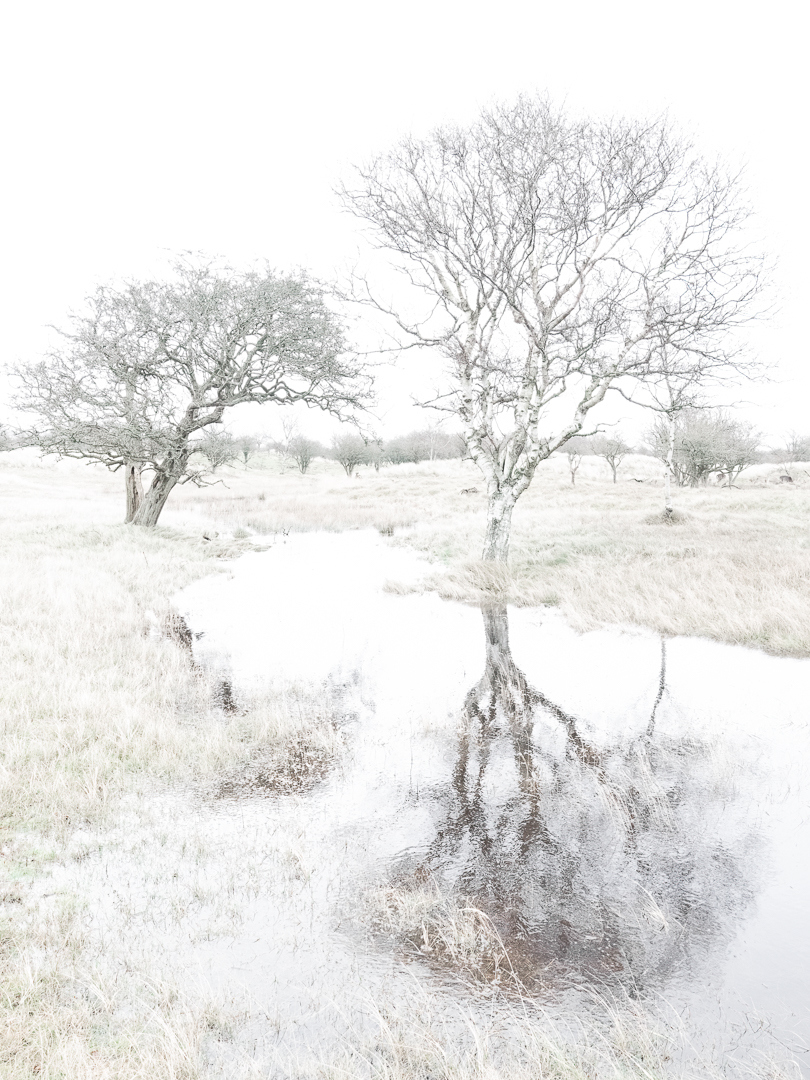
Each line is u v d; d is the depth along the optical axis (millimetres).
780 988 3604
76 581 13344
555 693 8367
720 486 42469
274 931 4059
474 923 4160
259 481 60469
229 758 6430
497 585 14750
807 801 5590
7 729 6598
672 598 12211
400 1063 3104
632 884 4551
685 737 6961
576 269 14109
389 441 81312
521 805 5664
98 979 3510
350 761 6508
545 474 52000
